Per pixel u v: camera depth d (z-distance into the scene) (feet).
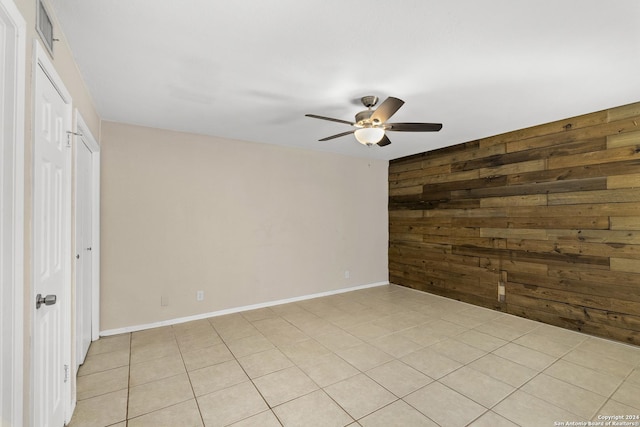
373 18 5.12
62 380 5.52
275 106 9.04
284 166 13.91
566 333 10.14
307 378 7.47
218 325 11.00
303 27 5.36
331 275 15.37
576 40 5.81
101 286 9.90
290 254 14.01
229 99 8.51
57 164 5.10
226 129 11.25
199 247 11.69
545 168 10.95
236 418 6.02
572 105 9.16
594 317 9.81
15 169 3.31
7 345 3.23
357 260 16.31
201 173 11.79
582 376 7.50
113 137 10.16
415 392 6.87
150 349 9.01
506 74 7.16
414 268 16.06
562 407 6.32
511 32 5.55
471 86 7.79
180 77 7.20
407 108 9.33
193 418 6.02
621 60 6.53
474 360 8.36
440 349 9.04
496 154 12.41
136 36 5.57
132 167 10.47
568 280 10.41
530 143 11.35
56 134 5.05
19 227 3.38
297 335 10.11
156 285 10.84
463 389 6.98
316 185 14.92
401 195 16.76
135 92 8.01
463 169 13.66
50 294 4.65
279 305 13.44
